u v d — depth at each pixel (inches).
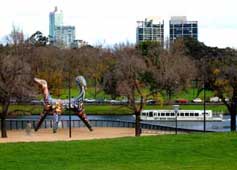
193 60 5871.1
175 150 1692.9
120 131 4284.0
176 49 6299.2
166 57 4596.5
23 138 3572.8
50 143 1796.3
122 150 1688.0
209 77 4264.3
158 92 4493.1
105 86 4323.3
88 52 7401.6
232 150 1696.6
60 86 5900.6
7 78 3757.4
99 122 4874.5
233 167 1464.1
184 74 4453.7
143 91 5009.8
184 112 5536.4
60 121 4645.7
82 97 4188.0
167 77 4242.1
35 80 4121.6
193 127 4884.4
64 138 3587.6
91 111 6048.2
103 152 1659.7
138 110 4271.7
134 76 4114.2
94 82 7106.3
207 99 6683.1
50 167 1473.9
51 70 6003.9
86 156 1610.5
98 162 1542.8
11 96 3853.3
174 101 6584.6
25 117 5275.6
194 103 6663.4
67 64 6712.6
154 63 4512.8
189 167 1465.3
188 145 1758.1
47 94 4131.4
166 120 5497.1
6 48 5034.5
